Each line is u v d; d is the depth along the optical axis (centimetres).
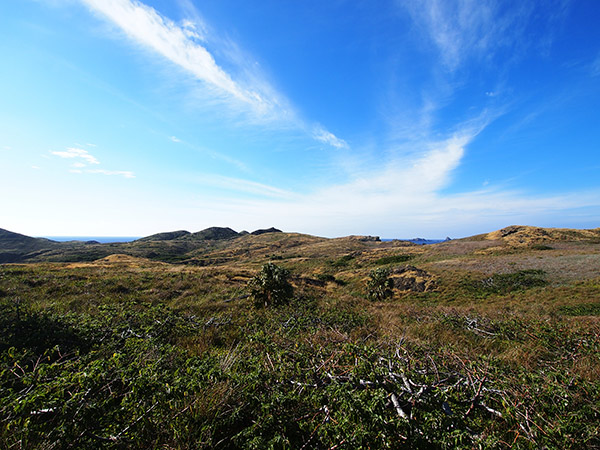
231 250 9806
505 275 2478
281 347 471
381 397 253
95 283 1316
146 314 716
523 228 5503
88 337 508
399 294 2319
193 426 235
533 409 264
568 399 276
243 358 412
